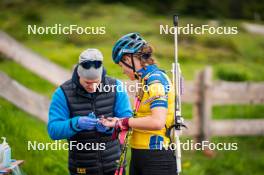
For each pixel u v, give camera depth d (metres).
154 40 24.66
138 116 6.96
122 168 7.09
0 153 7.49
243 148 14.49
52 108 7.31
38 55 13.10
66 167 11.29
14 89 12.08
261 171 13.47
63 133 7.15
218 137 14.49
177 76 7.11
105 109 7.42
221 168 13.45
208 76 14.38
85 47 23.23
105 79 7.42
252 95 14.80
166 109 6.77
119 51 6.98
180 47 24.80
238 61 24.94
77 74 7.30
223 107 17.89
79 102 7.33
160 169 6.95
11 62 17.59
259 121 14.70
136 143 7.03
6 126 11.31
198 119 14.38
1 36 12.80
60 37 23.75
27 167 10.73
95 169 7.41
